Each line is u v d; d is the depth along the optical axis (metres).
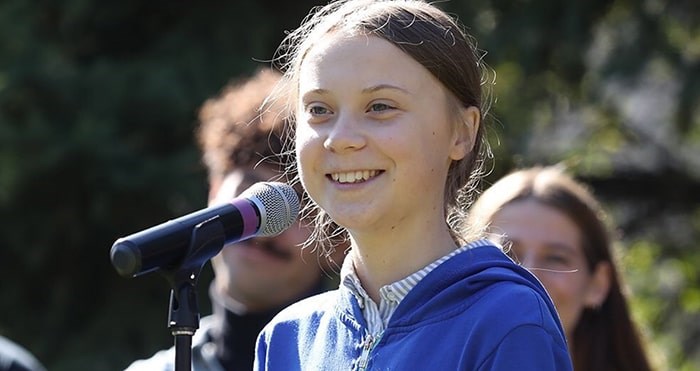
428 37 6.83
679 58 21.84
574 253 10.31
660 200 25.00
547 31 21.81
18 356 12.85
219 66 20.59
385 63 6.70
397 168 6.64
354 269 7.05
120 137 20.30
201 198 19.91
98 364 20.56
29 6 20.67
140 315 21.27
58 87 20.12
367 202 6.64
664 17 22.00
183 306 6.71
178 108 20.27
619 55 21.77
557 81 22.48
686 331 24.22
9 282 21.44
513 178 10.62
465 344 6.41
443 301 6.59
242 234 7.01
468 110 7.01
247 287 9.97
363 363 6.71
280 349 7.26
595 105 22.92
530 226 10.27
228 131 10.06
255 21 20.97
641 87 22.95
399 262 6.82
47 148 19.78
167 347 21.16
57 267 21.41
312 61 6.84
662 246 24.72
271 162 9.81
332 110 6.78
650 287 24.03
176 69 20.48
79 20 20.94
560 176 10.66
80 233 20.94
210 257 6.88
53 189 20.52
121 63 20.77
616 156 24.98
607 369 10.54
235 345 10.02
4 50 20.19
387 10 6.89
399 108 6.70
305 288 10.06
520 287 6.51
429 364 6.47
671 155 24.98
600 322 10.57
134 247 6.52
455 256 6.74
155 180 20.02
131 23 21.39
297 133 6.94
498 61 21.28
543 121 22.98
